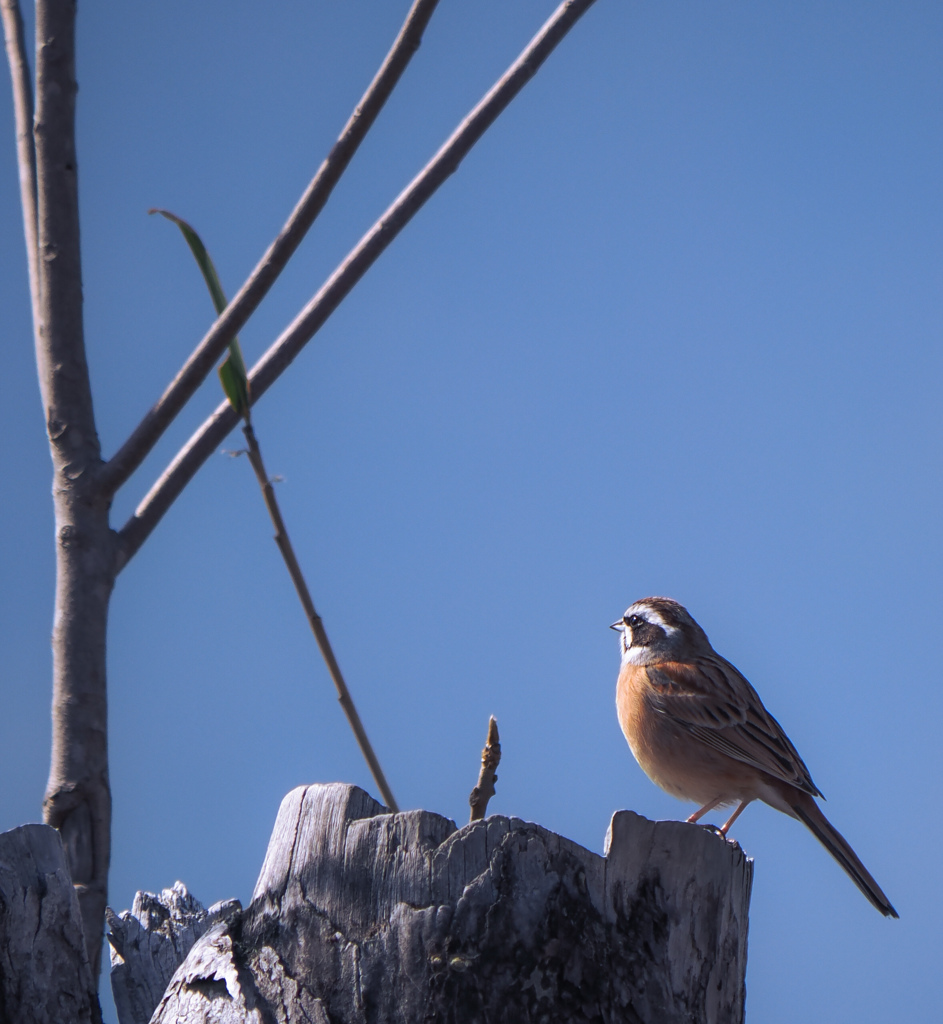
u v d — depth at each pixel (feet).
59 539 27.86
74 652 27.12
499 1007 20.63
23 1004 21.71
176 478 29.60
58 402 28.63
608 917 22.02
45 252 29.19
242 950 21.79
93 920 25.53
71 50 29.99
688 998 22.21
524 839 21.68
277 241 26.66
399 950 20.89
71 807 26.16
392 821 21.79
